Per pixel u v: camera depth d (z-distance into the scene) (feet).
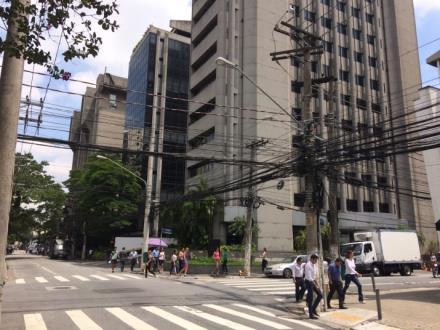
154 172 203.10
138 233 173.47
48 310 41.39
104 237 200.03
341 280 47.78
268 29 152.66
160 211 140.05
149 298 51.29
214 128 154.51
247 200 97.35
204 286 67.67
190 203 132.98
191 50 187.01
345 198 161.27
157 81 229.45
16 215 176.04
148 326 34.40
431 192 116.06
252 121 142.41
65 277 79.46
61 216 210.59
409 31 200.54
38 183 178.60
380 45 192.44
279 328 35.47
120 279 76.54
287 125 146.51
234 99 149.28
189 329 33.65
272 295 58.03
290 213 144.05
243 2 156.46
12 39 22.70
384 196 173.47
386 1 200.03
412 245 114.93
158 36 236.43
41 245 386.32
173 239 147.23
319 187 52.31
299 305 49.16
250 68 147.64
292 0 167.32
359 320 39.83
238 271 105.09
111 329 33.04
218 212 138.31
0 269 25.27
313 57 167.02
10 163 26.50
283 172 62.13
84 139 260.42
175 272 94.84
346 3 185.16
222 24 159.53
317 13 173.27
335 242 60.64
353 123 174.60
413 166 179.52
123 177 165.68
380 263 109.70
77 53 23.30
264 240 136.46
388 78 192.65
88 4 22.63
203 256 125.49
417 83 194.39
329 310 45.50
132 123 234.58
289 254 136.77
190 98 181.57
